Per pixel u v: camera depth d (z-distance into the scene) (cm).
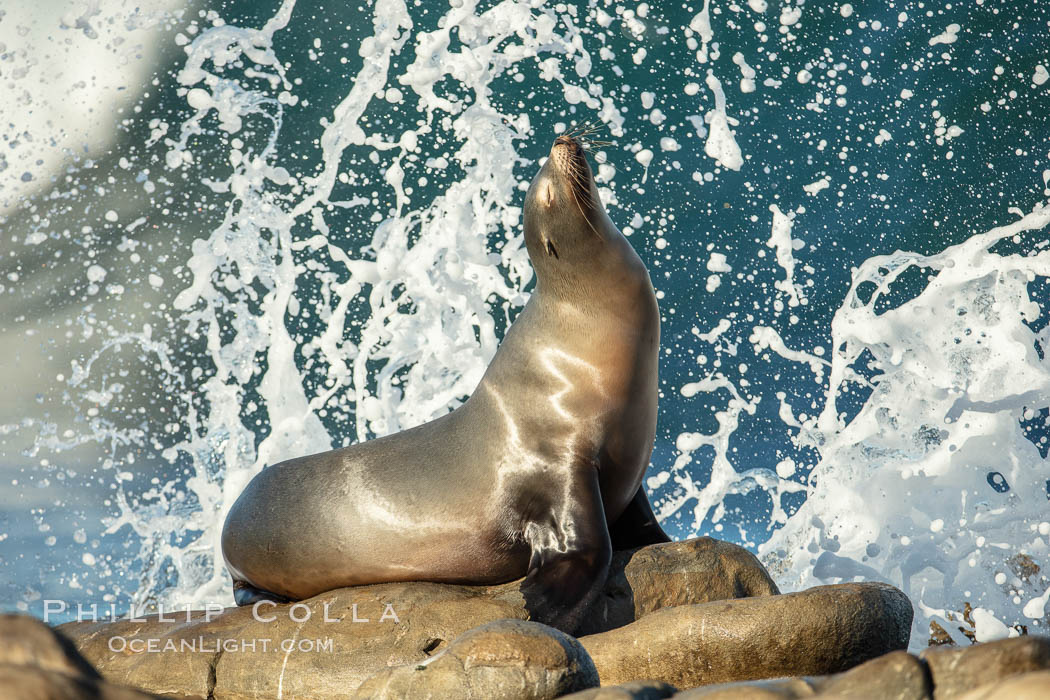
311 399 2870
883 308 4012
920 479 2516
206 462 2670
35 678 655
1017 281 2666
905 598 1450
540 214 1703
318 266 2920
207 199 4144
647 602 1647
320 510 1836
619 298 1722
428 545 1766
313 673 1523
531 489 1703
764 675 1371
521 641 1142
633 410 1744
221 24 3238
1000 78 4472
